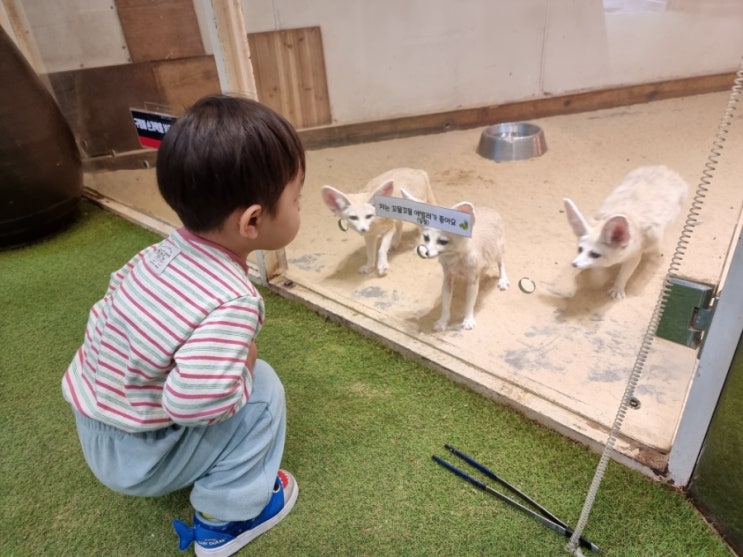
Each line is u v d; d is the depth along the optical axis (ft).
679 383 4.17
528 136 7.45
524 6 7.00
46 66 8.75
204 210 2.61
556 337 5.18
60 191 8.22
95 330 2.99
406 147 8.74
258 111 2.59
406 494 3.94
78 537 3.82
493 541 3.59
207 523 3.47
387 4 7.87
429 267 6.65
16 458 4.47
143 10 6.12
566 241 6.24
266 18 7.37
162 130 7.02
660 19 5.58
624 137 6.14
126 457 3.05
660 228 5.05
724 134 2.72
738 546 3.37
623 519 3.63
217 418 2.75
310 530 3.74
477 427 4.44
